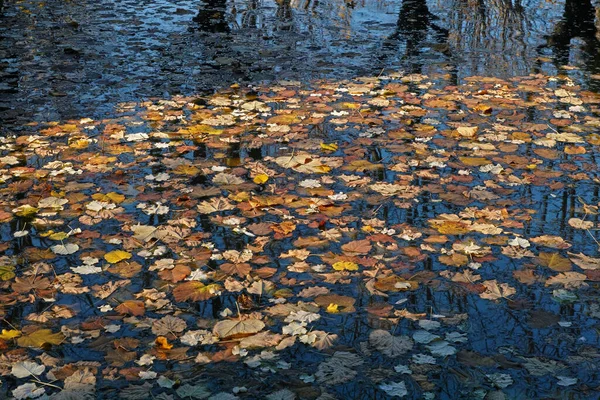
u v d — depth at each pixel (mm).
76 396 2445
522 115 5164
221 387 2504
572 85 5844
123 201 3840
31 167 4219
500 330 2848
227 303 2994
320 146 4582
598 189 4066
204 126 4855
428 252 3402
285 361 2652
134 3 8414
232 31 7301
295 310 2945
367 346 2738
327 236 3520
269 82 5820
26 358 2650
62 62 6188
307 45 6887
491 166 4316
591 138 4789
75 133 4711
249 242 3459
